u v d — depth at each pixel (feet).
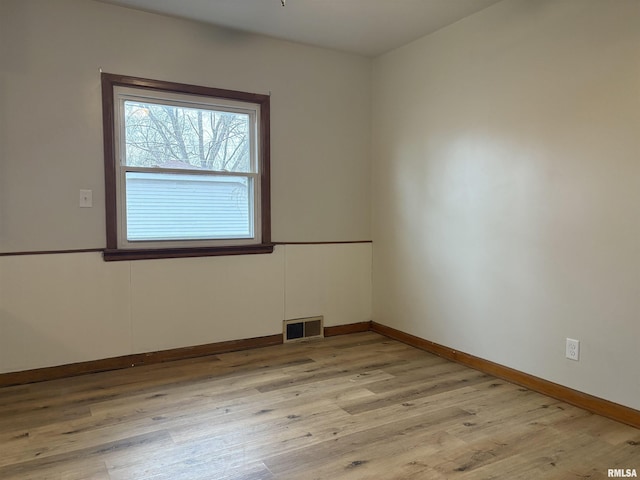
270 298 12.37
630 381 7.66
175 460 6.52
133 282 10.55
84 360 10.09
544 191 8.95
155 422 7.72
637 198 7.49
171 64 10.79
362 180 13.84
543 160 8.95
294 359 11.22
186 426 7.58
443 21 10.88
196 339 11.35
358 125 13.66
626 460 6.57
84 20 9.87
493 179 10.03
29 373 9.56
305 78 12.64
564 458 6.62
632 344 7.61
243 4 10.03
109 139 10.17
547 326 8.97
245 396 8.86
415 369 10.51
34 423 7.66
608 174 7.87
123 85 10.31
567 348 8.61
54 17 9.59
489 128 10.11
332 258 13.38
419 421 7.79
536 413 8.13
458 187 10.96
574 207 8.42
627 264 7.65
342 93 13.30
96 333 10.19
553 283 8.84
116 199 10.36
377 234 13.84
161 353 10.94
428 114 11.80
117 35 10.19
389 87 13.15
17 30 9.28
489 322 10.23
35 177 9.53
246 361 11.04
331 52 13.03
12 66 9.25
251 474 6.17
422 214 12.10
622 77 7.63
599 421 7.82
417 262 12.31
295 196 12.68
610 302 7.91
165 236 11.08
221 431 7.40
